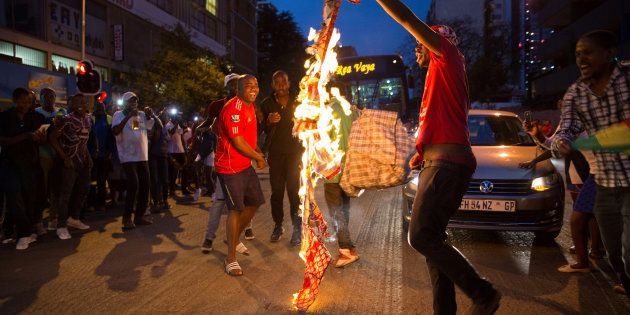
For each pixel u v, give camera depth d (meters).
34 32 25.23
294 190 6.13
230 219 5.00
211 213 5.86
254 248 6.04
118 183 9.70
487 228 5.95
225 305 4.07
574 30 29.09
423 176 3.00
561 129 3.73
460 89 3.00
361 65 17.19
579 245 4.94
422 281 4.68
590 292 4.36
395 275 4.87
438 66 3.01
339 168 4.69
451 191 2.94
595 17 26.11
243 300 4.18
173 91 27.61
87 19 29.45
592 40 3.49
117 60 32.00
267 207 9.31
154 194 9.02
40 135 6.38
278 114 6.00
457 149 2.96
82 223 7.47
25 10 24.69
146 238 6.69
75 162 6.83
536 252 5.82
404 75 17.12
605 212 3.83
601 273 4.92
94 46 30.11
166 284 4.63
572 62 30.03
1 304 4.12
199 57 31.08
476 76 50.66
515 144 7.27
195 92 28.67
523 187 5.94
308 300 3.82
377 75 17.09
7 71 20.09
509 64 60.41
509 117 7.86
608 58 3.50
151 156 8.97
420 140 3.04
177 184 13.24
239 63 64.06
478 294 2.93
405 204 6.55
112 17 32.00
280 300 4.18
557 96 33.72
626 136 3.22
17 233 6.17
